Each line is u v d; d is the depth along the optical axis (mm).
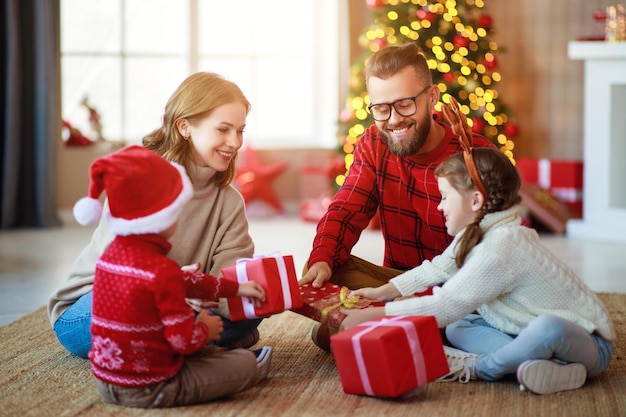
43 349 3059
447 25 6445
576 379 2500
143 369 2316
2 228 6801
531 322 2459
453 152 2898
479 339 2621
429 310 2482
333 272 2982
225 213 2834
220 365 2408
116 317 2281
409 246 3068
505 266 2465
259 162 7648
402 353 2359
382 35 6477
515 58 7094
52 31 6859
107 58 7535
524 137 7102
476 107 6418
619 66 6098
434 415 2291
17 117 6773
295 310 2668
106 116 7555
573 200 6543
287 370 2771
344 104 7672
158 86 7645
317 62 8023
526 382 2432
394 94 2762
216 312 2656
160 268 2234
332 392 2510
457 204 2529
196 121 2680
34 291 4312
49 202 6910
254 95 7945
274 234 6422
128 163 2234
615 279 4578
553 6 6867
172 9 7625
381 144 3053
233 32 7859
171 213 2248
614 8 6152
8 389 2574
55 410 2365
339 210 3033
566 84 6852
